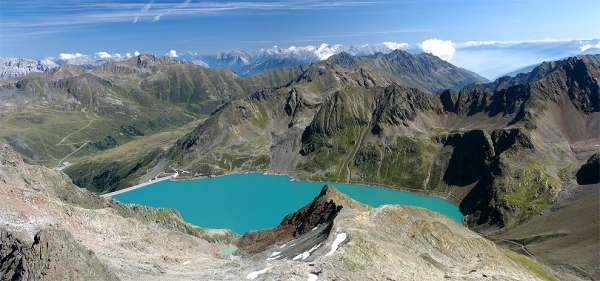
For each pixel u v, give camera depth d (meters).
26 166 170.75
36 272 72.69
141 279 91.00
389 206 133.88
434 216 141.50
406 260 101.25
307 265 91.19
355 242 97.81
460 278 101.56
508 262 134.75
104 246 113.31
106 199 198.75
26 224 95.50
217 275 101.12
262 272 96.19
